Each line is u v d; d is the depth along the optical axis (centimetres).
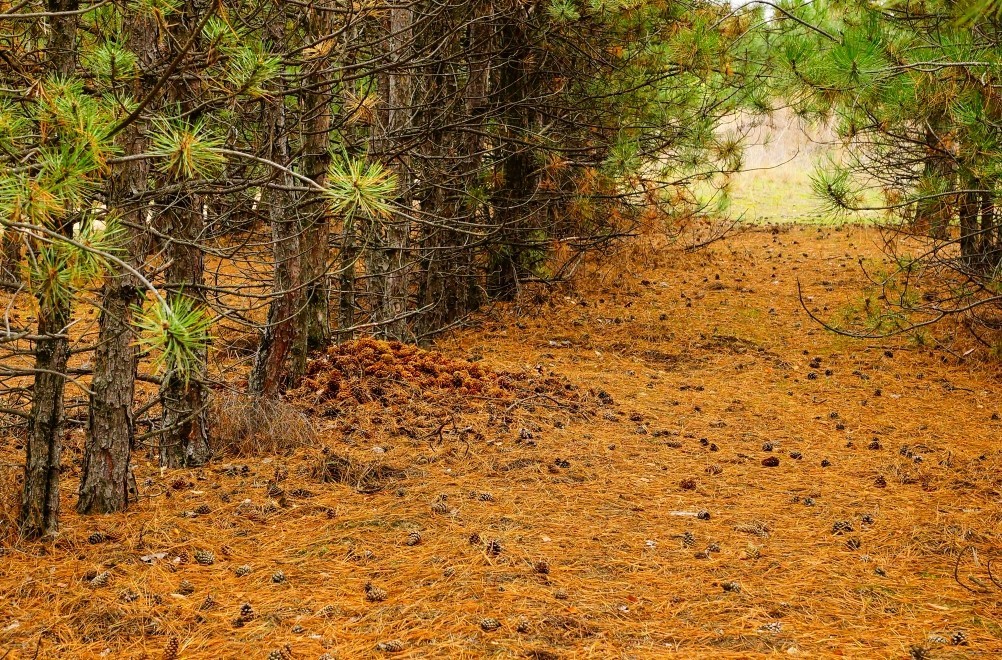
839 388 848
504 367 901
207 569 421
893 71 653
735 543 467
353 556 434
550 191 986
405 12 795
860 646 357
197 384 557
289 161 577
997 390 831
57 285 280
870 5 659
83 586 396
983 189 684
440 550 443
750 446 662
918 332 985
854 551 459
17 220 269
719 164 984
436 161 944
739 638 363
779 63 798
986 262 867
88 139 286
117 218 326
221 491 516
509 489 537
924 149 743
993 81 638
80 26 467
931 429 712
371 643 354
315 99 639
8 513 446
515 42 968
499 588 402
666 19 909
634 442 654
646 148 987
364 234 898
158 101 455
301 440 596
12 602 383
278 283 643
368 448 596
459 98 856
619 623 375
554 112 1027
